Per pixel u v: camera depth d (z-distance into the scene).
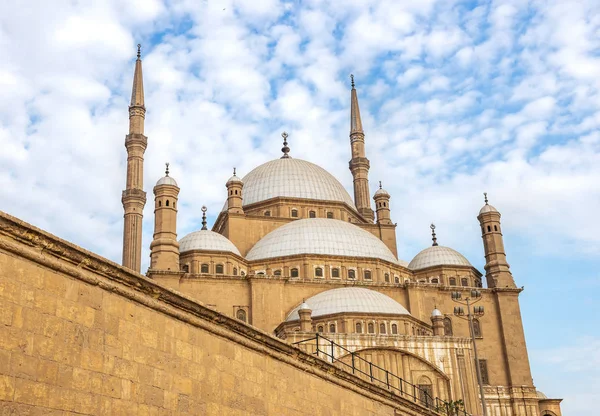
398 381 69.81
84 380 16.17
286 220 95.75
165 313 19.62
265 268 86.44
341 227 91.56
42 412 14.84
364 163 112.62
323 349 68.94
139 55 106.88
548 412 93.12
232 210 94.06
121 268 17.75
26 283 14.98
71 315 16.11
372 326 74.69
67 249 16.09
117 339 17.52
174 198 82.31
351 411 30.98
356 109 117.31
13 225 14.70
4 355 14.09
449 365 72.19
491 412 82.38
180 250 85.12
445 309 86.56
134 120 99.88
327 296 78.00
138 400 17.88
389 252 93.19
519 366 85.44
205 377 20.92
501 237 94.19
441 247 99.19
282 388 25.44
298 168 104.62
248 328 23.34
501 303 88.31
